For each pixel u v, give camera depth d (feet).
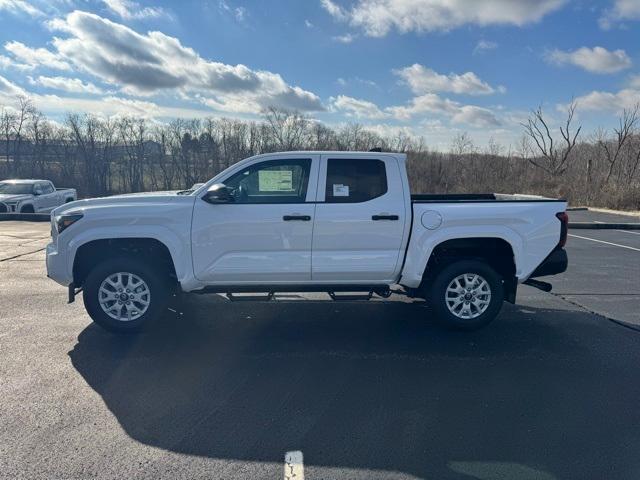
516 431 10.64
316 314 19.24
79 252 16.15
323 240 16.16
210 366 14.07
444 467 9.32
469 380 13.25
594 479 8.97
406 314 19.30
